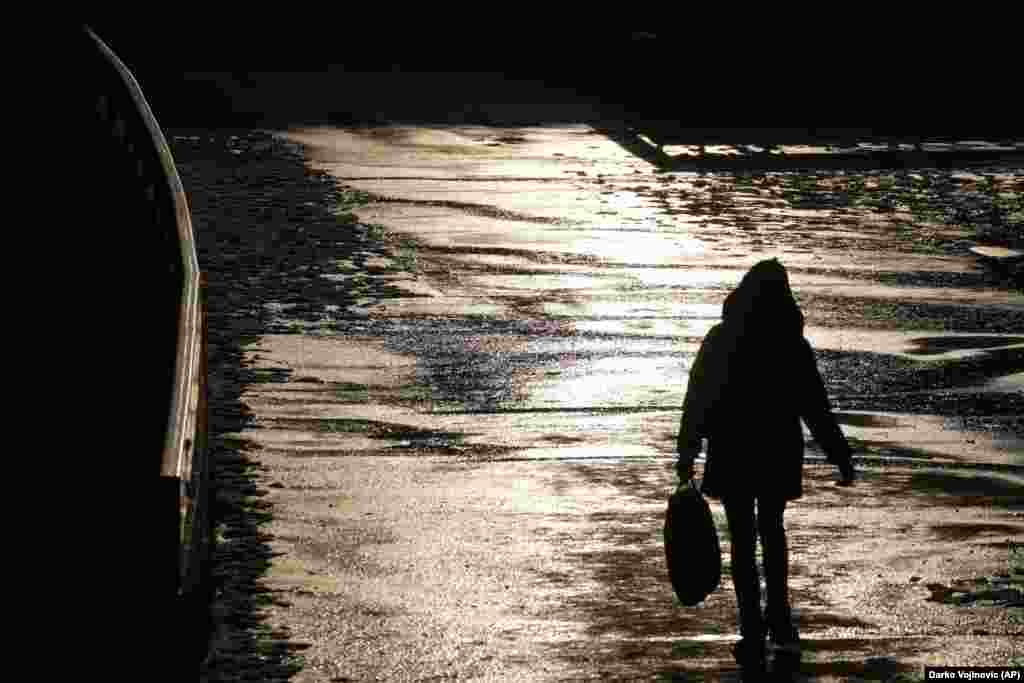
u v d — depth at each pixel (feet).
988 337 113.19
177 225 84.38
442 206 174.19
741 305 55.26
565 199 181.37
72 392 81.41
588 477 78.18
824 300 125.39
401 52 347.15
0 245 107.65
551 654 53.36
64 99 144.56
